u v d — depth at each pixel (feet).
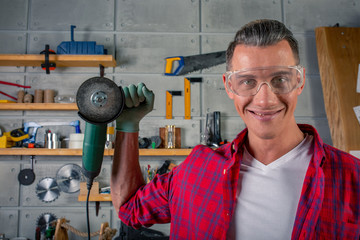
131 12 9.47
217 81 9.28
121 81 9.16
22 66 9.07
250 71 2.49
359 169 2.53
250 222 2.68
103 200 8.04
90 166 3.03
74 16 9.36
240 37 2.60
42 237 8.38
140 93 2.95
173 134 8.77
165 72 9.23
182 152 8.11
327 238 2.39
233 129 9.11
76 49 8.54
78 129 8.79
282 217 2.60
